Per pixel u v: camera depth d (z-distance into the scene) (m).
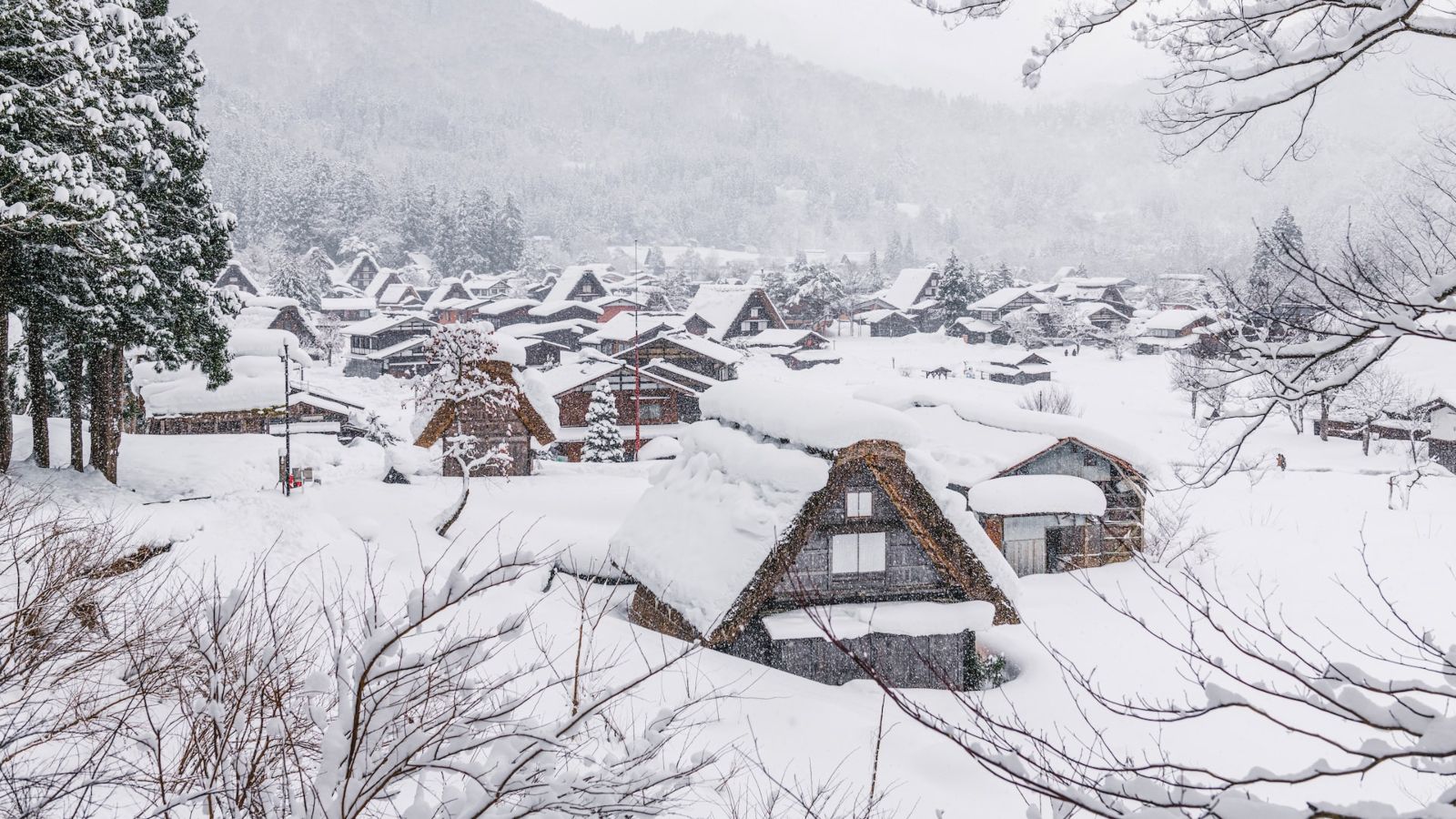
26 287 23.67
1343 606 27.52
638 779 4.65
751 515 16.16
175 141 25.41
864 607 17.55
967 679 18.14
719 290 145.12
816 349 111.44
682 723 11.17
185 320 26.62
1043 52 5.67
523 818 4.19
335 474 47.16
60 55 19.17
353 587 14.31
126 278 23.81
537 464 40.78
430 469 37.19
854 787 11.19
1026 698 17.89
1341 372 4.88
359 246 166.00
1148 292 151.62
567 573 21.75
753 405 19.02
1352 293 4.77
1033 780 3.82
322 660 6.75
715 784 9.34
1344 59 4.76
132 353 48.88
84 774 5.94
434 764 4.23
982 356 113.31
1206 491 45.53
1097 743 15.84
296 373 69.69
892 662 17.50
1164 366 100.12
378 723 4.27
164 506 16.23
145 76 26.27
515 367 37.38
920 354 116.31
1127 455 30.84
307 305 117.00
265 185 181.00
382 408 74.81
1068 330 118.06
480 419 37.22
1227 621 25.02
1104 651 21.89
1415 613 27.05
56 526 7.60
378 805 6.28
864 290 172.75
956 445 32.94
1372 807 3.13
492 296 148.25
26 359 35.00
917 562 17.86
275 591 11.58
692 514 18.28
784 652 16.94
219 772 4.79
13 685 6.00
